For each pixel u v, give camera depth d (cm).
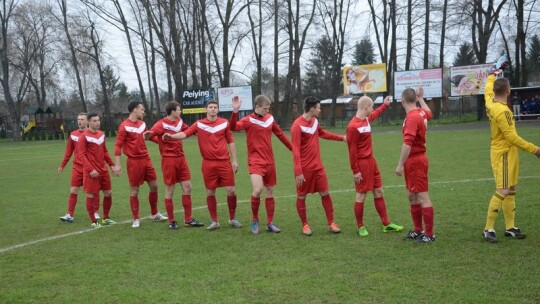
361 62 6425
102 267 542
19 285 491
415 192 592
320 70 6731
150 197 805
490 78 638
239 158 1778
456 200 817
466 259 511
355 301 413
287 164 1524
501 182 571
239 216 805
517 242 566
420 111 604
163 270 521
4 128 5888
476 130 2502
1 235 724
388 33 4144
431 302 404
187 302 427
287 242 619
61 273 527
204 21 4112
